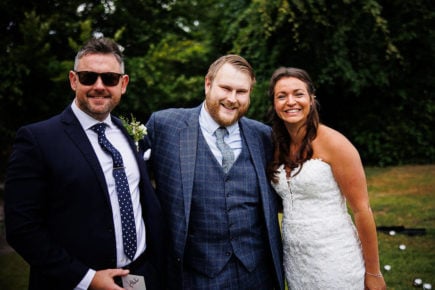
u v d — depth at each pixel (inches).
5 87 269.7
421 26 377.7
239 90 82.7
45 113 315.6
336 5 332.2
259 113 377.4
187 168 81.7
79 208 66.9
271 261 86.0
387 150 399.5
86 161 68.2
